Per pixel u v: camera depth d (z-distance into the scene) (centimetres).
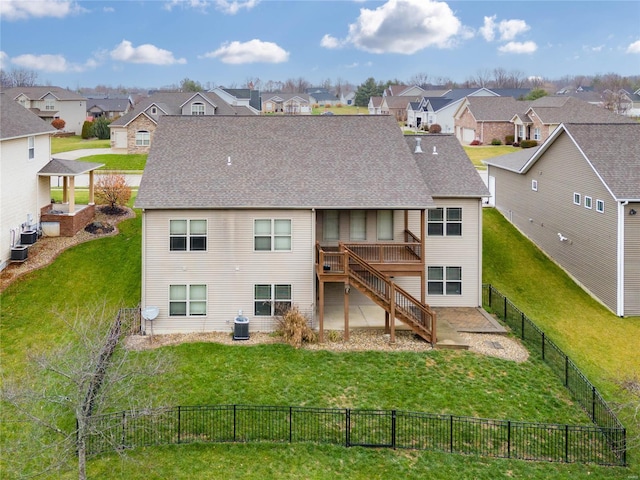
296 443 1424
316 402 1597
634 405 1625
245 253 2117
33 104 8119
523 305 2416
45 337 1980
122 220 2948
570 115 5897
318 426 1491
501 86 17188
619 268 2328
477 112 6706
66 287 2319
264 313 2145
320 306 1994
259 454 1380
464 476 1327
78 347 1812
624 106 9100
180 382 1681
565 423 1542
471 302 2414
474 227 2386
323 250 2208
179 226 2094
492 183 3756
